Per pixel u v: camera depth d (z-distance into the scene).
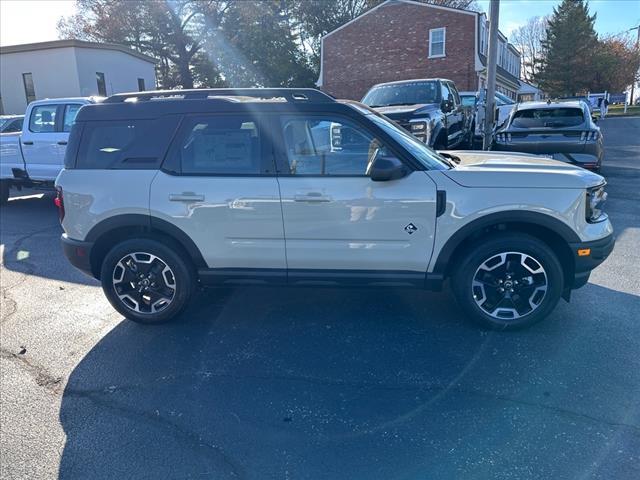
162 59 33.62
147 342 3.89
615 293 4.54
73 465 2.56
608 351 3.52
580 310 4.19
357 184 3.64
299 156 3.75
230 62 32.75
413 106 8.48
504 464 2.47
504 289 3.76
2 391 3.26
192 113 3.86
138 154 3.94
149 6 29.08
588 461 2.47
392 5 25.02
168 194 3.85
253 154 3.79
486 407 2.93
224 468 2.51
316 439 2.70
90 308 4.64
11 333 4.12
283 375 3.36
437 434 2.71
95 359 3.65
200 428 2.83
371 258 3.75
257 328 4.08
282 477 2.44
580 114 9.02
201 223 3.85
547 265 3.64
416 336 3.84
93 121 4.03
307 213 3.70
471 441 2.64
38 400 3.15
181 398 3.13
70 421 2.93
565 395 3.02
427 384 3.18
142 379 3.37
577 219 3.57
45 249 6.72
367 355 3.58
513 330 3.83
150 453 2.64
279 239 3.80
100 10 30.16
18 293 5.07
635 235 6.33
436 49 24.55
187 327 4.13
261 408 3.00
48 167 8.96
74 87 20.84
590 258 3.64
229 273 3.97
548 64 49.44
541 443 2.61
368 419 2.86
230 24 31.77
